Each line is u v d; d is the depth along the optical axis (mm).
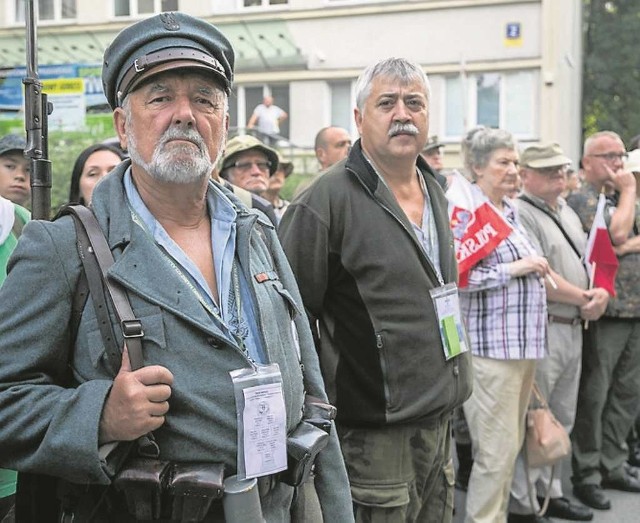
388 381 2479
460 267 3338
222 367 1468
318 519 1816
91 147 3537
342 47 14531
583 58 19422
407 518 2584
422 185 2758
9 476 2262
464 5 13969
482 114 14156
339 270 2531
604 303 4020
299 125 14781
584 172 4605
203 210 1663
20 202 3641
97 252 1468
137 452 1425
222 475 1417
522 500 3904
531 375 3547
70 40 13914
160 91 1543
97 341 1435
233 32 14742
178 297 1465
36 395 1406
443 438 2648
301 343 1817
